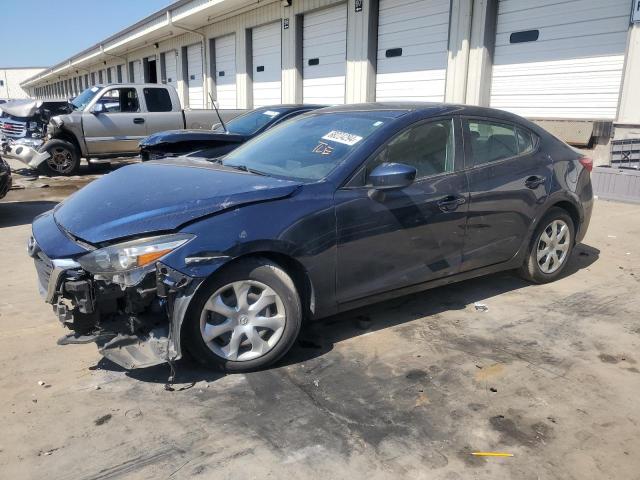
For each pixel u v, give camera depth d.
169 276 2.95
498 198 4.30
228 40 19.86
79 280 3.00
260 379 3.29
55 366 3.42
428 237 3.91
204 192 3.28
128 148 12.61
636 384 3.29
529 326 4.10
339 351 3.66
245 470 2.50
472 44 11.09
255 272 3.22
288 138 4.29
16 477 2.43
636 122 9.05
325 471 2.50
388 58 13.12
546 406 3.04
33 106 12.79
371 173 3.50
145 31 23.42
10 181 8.29
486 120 4.39
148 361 3.02
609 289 4.90
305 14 15.55
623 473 2.51
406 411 2.98
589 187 5.16
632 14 8.80
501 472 2.51
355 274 3.61
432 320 4.18
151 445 2.67
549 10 9.98
